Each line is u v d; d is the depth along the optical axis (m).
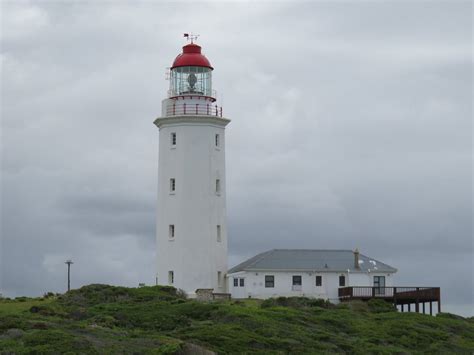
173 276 95.19
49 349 60.62
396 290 93.12
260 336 72.19
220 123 97.94
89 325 70.00
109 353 61.25
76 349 61.09
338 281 95.81
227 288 95.62
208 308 79.38
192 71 98.62
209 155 96.69
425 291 92.50
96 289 87.06
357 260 96.56
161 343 65.50
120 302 83.12
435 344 80.25
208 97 98.00
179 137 96.62
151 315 76.31
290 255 97.50
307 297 92.38
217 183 97.19
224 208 97.62
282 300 88.94
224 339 69.88
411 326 83.75
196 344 67.56
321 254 98.25
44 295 89.56
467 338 84.81
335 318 82.75
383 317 87.00
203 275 94.75
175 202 96.00
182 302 82.88
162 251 96.44
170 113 97.88
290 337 73.69
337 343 74.62
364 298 93.12
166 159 97.19
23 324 67.19
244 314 77.81
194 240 95.06
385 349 75.56
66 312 76.12
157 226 97.56
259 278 94.88
